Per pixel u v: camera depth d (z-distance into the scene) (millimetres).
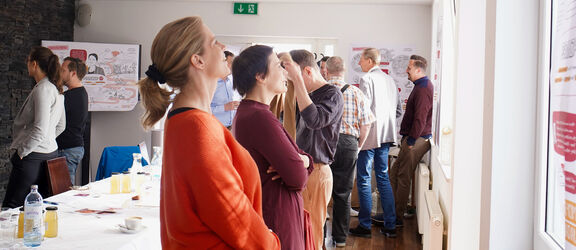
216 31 7137
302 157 2223
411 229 5496
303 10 7039
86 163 7016
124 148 4953
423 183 4793
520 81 1799
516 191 1820
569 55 1395
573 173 1312
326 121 3174
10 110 6215
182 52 1302
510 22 1794
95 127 7254
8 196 3863
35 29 6562
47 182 3773
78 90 4676
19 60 6344
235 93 5293
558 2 1565
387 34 6930
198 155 1213
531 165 1809
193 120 1248
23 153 3781
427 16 6855
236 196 1241
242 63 2131
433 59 6160
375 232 5336
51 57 3885
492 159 1824
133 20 7219
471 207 2396
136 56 6918
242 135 2045
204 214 1218
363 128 4441
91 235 2248
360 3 6930
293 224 2064
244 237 1249
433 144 4988
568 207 1326
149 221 2512
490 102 1838
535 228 1795
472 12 2494
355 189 6648
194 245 1242
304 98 2947
